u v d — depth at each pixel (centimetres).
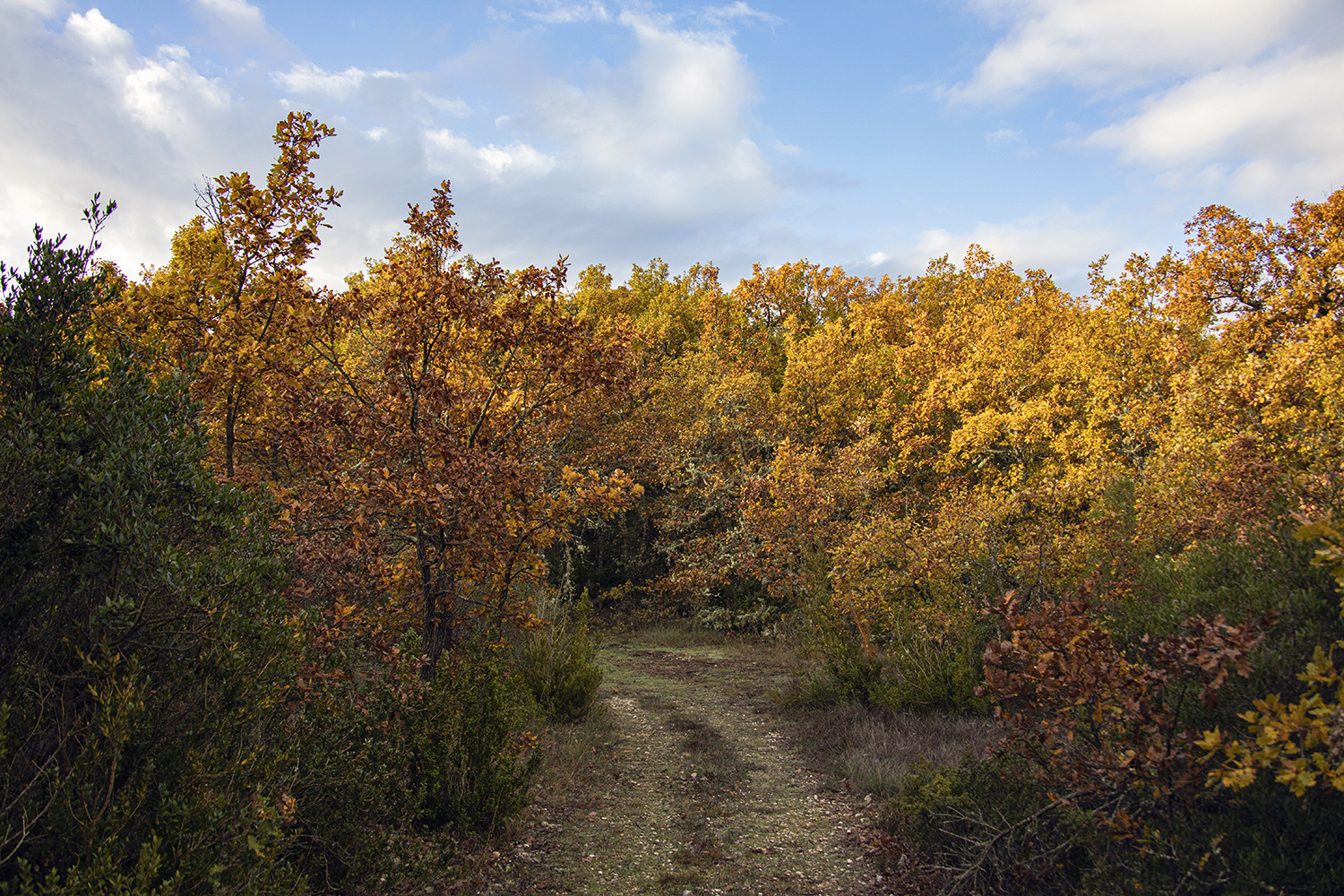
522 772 577
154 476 340
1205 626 353
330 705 456
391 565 767
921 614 1041
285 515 680
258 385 812
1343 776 260
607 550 2620
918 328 2520
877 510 1742
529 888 473
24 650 300
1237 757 310
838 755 781
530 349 929
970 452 2045
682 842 566
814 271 3703
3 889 254
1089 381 1955
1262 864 322
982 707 822
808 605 1294
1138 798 391
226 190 780
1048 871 407
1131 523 1028
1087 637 389
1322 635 398
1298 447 827
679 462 2356
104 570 319
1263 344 1639
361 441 799
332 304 858
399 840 455
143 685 299
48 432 321
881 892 471
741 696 1185
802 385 2631
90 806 278
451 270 859
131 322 750
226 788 320
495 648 843
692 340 3619
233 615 344
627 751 835
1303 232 1653
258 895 305
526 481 884
